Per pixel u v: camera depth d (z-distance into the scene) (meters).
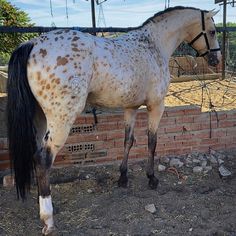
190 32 4.45
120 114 4.69
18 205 3.65
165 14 4.23
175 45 4.39
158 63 3.91
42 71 2.97
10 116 3.01
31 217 3.45
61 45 3.05
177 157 5.07
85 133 4.59
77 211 3.58
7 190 3.97
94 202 3.77
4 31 4.29
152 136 4.16
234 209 3.65
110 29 5.13
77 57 3.05
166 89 4.05
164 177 4.51
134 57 3.56
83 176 4.43
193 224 3.36
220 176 4.53
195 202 3.78
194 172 4.67
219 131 5.28
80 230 3.24
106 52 3.28
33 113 3.07
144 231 3.23
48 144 3.05
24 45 3.07
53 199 3.83
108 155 4.75
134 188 4.19
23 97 2.98
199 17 4.39
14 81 2.98
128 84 3.45
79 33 3.22
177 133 5.05
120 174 4.34
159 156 5.02
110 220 3.41
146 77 3.71
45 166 3.02
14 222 3.33
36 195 3.87
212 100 7.29
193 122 5.10
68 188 4.09
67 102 3.02
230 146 5.40
